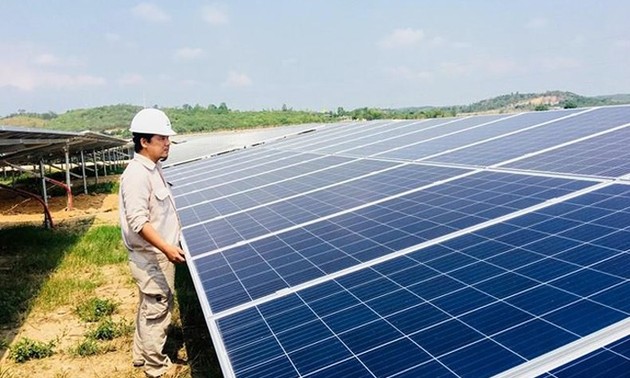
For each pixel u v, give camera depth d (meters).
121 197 7.04
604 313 3.45
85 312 10.94
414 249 5.62
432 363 3.49
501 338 3.54
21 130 12.00
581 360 3.05
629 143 8.18
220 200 11.75
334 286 5.20
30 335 9.95
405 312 4.29
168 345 8.96
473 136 12.68
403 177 9.47
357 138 18.70
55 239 18.14
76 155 48.53
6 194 34.22
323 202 8.95
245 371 4.06
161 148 6.91
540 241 4.95
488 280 4.45
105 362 8.71
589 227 4.95
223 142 34.66
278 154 19.14
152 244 6.65
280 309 5.01
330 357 3.93
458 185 7.86
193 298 10.96
